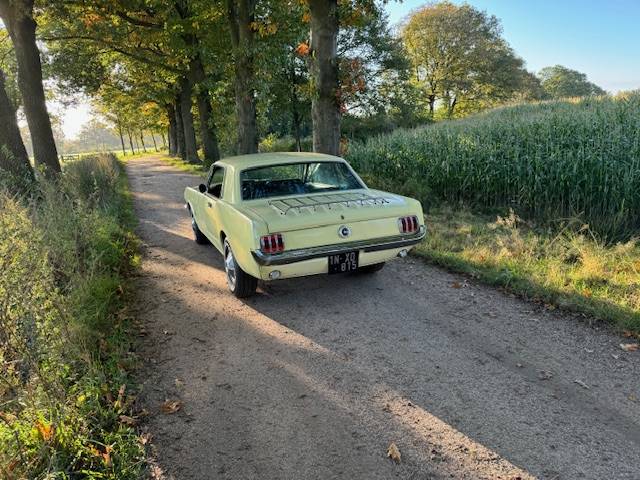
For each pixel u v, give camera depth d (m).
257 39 16.70
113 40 21.73
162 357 4.06
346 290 5.59
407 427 3.01
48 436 2.64
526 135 10.78
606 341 4.09
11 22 12.65
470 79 55.56
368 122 36.41
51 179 9.48
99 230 6.98
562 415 3.09
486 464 2.66
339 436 2.95
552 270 5.58
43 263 4.14
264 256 4.35
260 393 3.46
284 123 39.97
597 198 8.26
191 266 6.82
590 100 19.83
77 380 3.42
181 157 37.09
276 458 2.77
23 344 3.07
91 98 35.25
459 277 5.94
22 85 12.94
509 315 4.72
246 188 5.38
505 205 10.27
